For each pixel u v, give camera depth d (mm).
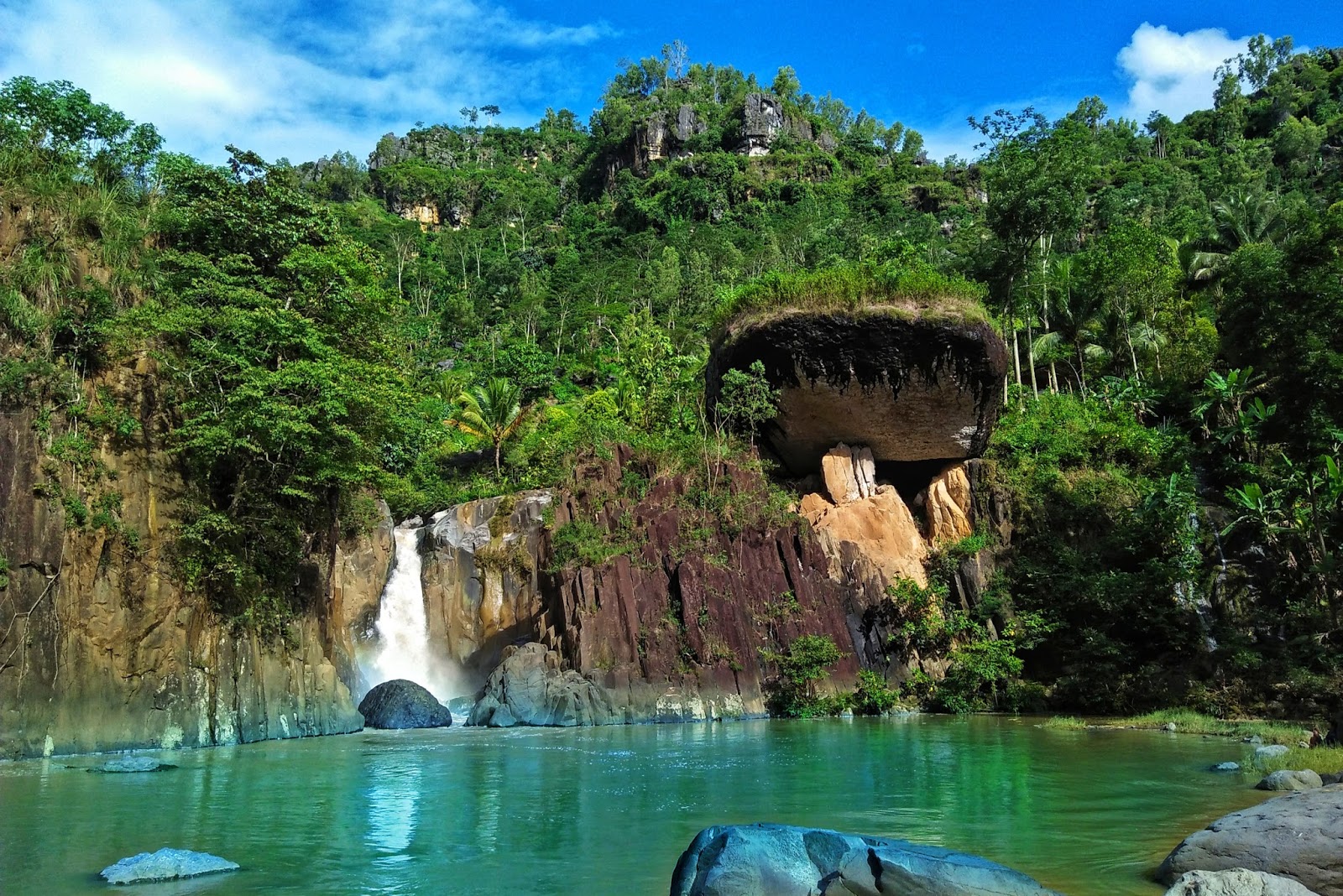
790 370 32125
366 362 24406
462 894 9148
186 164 23812
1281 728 21781
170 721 20172
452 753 19469
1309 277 28000
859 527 31938
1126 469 35000
